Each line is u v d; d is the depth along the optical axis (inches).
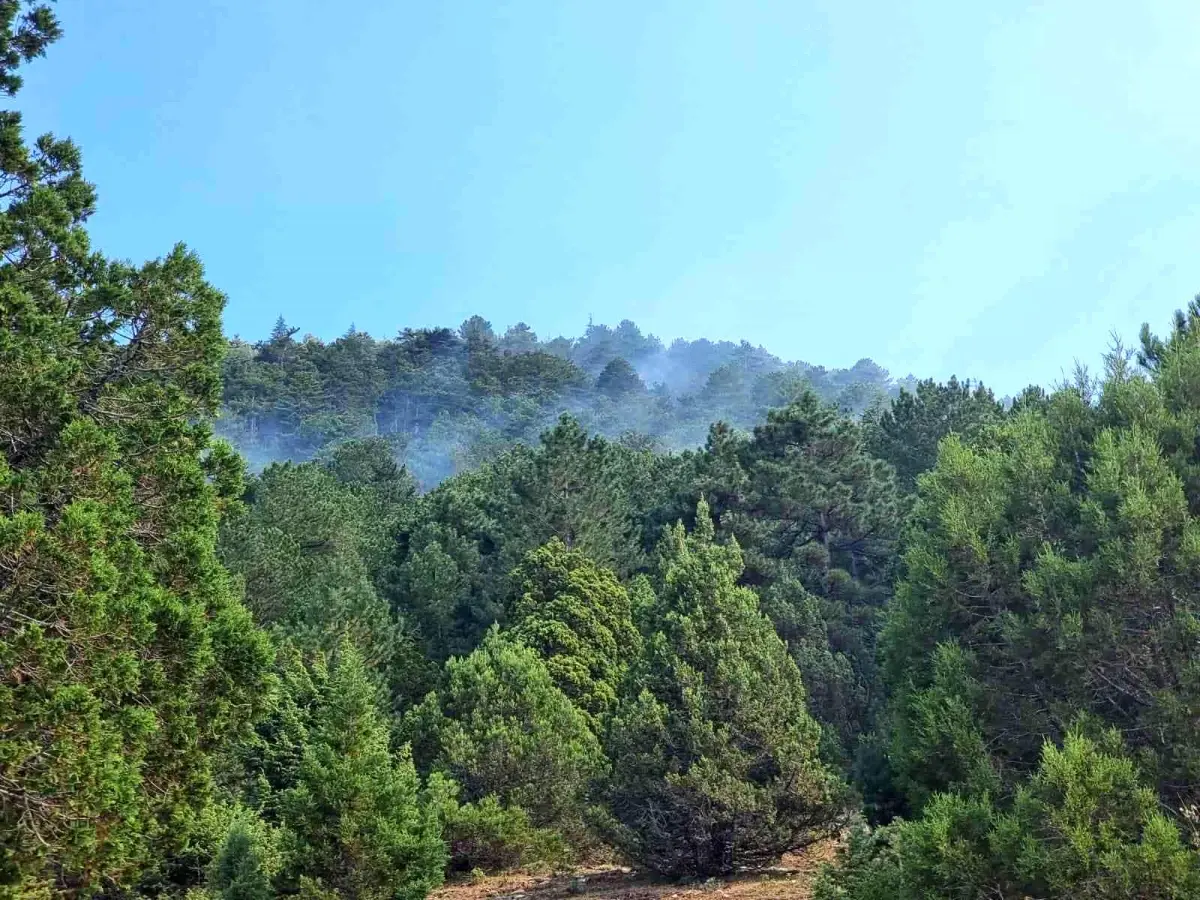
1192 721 306.7
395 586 1476.4
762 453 1488.7
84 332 467.5
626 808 644.1
